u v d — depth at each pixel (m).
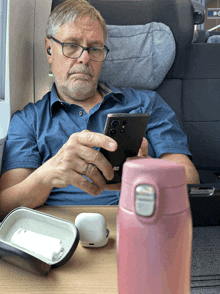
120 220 0.29
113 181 0.67
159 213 0.27
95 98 1.30
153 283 0.28
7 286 0.42
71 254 0.47
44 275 0.44
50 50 1.28
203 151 1.63
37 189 0.81
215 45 1.59
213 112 1.62
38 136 1.14
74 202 1.05
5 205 0.84
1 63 1.16
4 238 0.54
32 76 1.42
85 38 1.15
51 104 1.18
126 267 0.29
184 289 0.29
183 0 1.53
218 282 0.66
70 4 1.19
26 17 1.29
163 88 1.59
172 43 1.48
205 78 1.61
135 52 1.49
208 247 0.83
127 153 0.60
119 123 0.54
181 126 1.60
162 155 1.27
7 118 1.17
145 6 1.53
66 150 0.66
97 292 0.40
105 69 1.48
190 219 0.29
